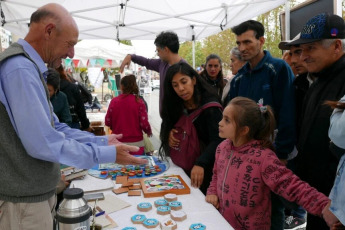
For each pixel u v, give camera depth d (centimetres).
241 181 147
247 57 212
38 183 109
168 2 398
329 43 149
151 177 184
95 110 644
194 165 182
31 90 98
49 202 119
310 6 266
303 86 197
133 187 167
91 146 112
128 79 354
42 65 111
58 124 141
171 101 202
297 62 197
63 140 106
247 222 146
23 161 105
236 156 153
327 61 153
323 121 152
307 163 162
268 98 204
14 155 103
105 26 466
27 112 97
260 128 151
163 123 211
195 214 136
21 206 107
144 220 129
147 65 364
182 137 201
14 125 100
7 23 381
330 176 152
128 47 798
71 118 319
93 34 488
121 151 117
